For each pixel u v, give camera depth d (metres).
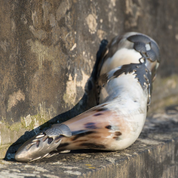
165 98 5.37
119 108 2.23
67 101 2.69
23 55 2.22
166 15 5.24
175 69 5.74
